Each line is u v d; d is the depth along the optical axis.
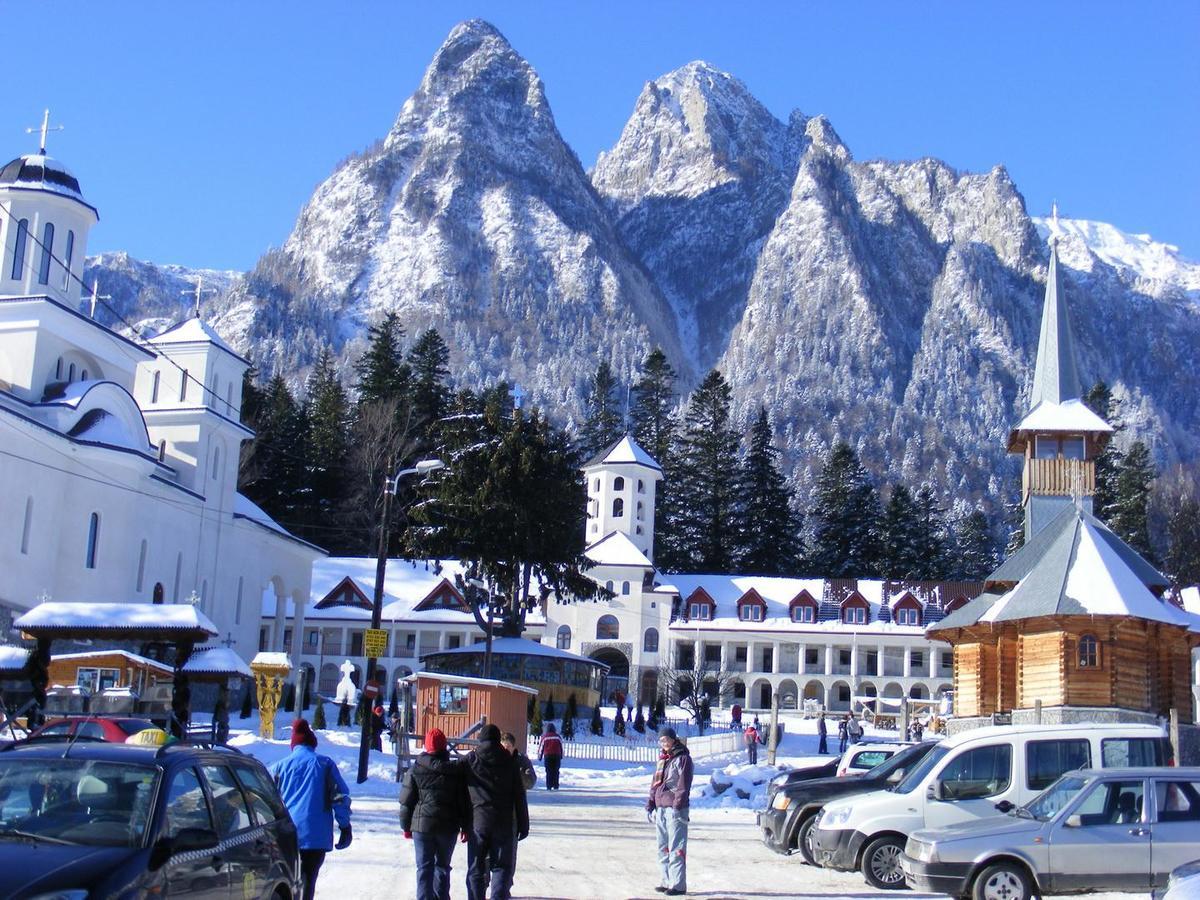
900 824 21.25
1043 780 21.47
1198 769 19.44
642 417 163.38
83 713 30.27
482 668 76.88
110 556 60.72
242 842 12.98
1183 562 146.88
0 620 53.81
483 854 16.23
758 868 23.33
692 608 115.81
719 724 83.88
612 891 19.75
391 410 123.94
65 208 64.69
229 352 75.44
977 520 170.00
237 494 81.06
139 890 10.71
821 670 113.94
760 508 144.62
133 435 65.31
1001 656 52.47
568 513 77.06
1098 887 18.41
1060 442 63.97
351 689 64.12
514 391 134.88
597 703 82.56
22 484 55.69
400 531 118.12
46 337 61.97
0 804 11.76
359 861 21.56
